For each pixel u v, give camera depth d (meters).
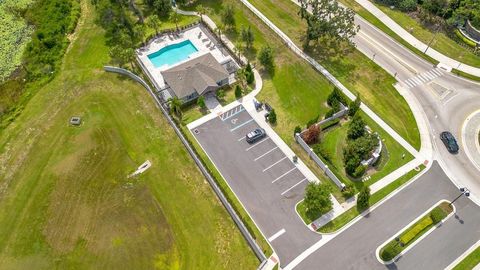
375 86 76.12
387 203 59.38
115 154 66.12
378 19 90.38
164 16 92.38
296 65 80.00
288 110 72.06
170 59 82.94
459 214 58.16
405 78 77.50
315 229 56.50
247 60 81.31
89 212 59.03
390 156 65.06
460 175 62.78
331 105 72.00
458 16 85.88
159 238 56.12
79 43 85.56
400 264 53.12
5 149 67.06
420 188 61.12
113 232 56.81
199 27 89.56
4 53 83.75
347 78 77.62
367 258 53.66
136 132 69.25
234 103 73.56
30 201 60.41
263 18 91.00
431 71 78.94
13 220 58.38
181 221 57.81
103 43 85.12
